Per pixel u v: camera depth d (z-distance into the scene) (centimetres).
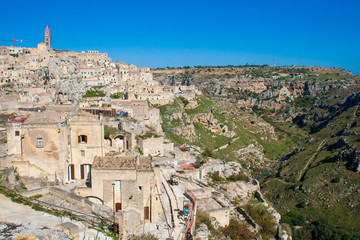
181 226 5347
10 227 2881
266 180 17038
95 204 5066
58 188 5444
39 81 18425
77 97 16225
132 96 17550
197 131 19262
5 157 6122
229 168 10394
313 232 10762
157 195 5750
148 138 9694
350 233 11112
